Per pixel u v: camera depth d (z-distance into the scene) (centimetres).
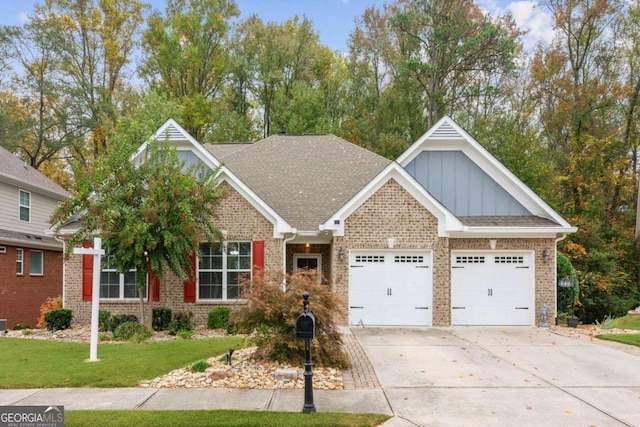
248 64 4172
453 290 1620
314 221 1678
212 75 4081
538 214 1711
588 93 3106
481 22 3512
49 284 2512
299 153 2097
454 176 1739
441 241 1573
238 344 1182
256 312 985
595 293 2306
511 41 3369
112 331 1451
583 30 3231
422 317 1573
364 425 662
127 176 1388
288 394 805
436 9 3575
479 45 3447
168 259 1418
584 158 2973
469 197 1730
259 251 1605
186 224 1364
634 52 3031
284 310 954
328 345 973
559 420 691
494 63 3534
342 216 1575
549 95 3400
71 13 3734
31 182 2395
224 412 704
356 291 1577
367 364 1026
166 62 3881
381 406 746
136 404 750
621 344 1277
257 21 4244
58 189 2659
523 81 3756
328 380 884
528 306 1616
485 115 3747
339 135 3744
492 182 1738
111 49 3791
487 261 1630
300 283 995
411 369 984
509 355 1125
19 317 2250
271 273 1048
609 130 3103
